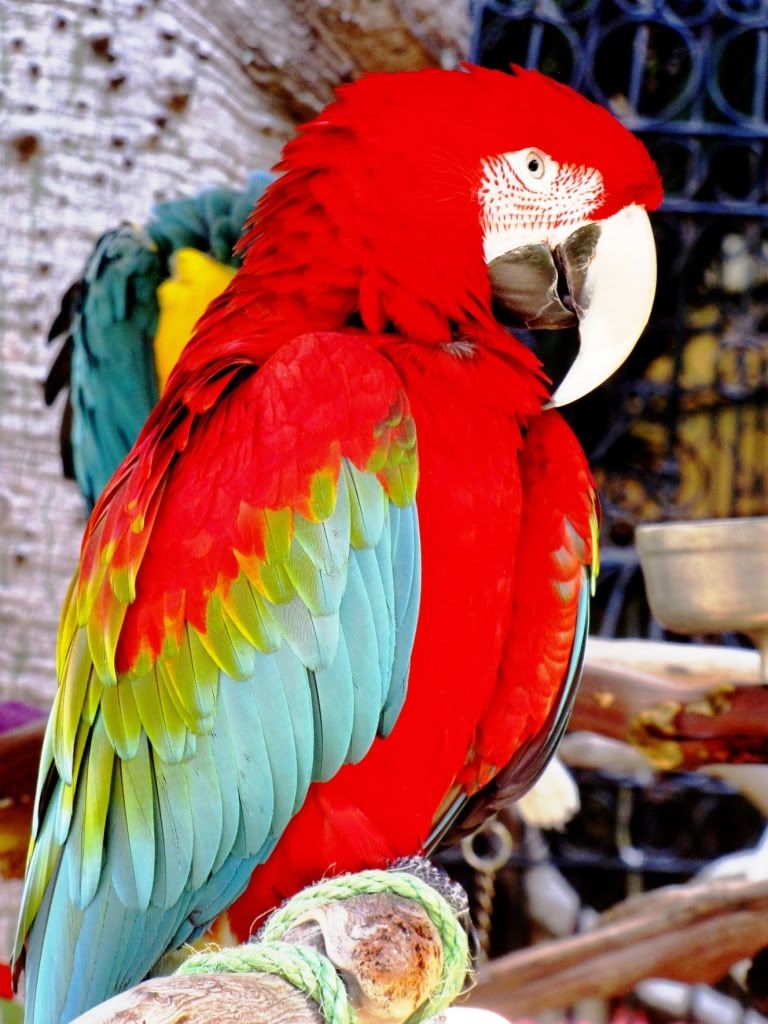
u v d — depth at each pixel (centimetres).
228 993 162
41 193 410
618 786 625
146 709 233
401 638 232
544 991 366
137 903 232
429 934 181
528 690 259
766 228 621
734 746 329
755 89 616
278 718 227
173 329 412
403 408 232
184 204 416
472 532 236
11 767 339
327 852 234
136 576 235
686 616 314
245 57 423
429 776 244
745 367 623
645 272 265
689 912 364
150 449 243
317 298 251
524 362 256
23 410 409
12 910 391
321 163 253
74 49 412
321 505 227
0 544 405
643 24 602
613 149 261
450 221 250
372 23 425
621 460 624
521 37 616
